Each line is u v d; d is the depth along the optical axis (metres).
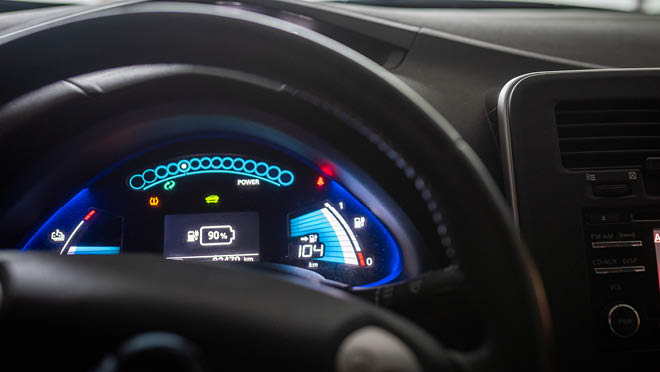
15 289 0.62
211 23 0.85
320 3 1.34
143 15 0.91
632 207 1.17
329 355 0.61
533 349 0.64
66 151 1.10
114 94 1.05
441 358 0.64
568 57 1.38
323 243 1.21
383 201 1.10
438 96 1.29
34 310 0.61
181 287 0.64
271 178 1.24
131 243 1.22
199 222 1.23
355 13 1.35
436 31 1.37
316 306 0.64
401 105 0.74
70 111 1.05
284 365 0.61
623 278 1.14
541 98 1.20
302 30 0.82
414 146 0.72
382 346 0.62
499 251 0.66
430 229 1.07
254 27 0.83
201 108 1.09
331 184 1.22
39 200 1.14
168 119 1.12
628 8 1.65
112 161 1.21
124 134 1.14
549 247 1.14
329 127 1.02
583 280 1.13
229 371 0.61
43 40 1.01
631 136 1.20
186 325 0.61
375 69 0.77
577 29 1.44
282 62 0.82
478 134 1.26
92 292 0.62
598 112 1.20
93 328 0.60
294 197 1.23
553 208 1.16
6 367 0.59
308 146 1.12
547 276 1.13
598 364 1.11
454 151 0.69
